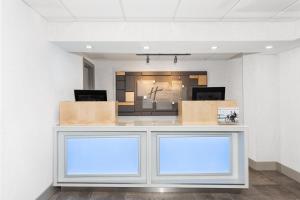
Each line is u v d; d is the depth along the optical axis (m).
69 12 3.33
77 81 5.11
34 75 3.20
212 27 3.78
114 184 3.80
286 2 3.05
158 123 4.09
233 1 3.01
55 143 3.79
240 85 5.83
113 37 3.76
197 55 5.93
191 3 3.06
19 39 2.81
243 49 4.45
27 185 2.97
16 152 2.71
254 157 5.06
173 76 6.82
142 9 3.25
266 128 5.00
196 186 3.77
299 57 4.28
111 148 3.87
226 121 3.91
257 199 3.58
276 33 3.79
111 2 3.01
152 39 3.76
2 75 2.44
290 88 4.58
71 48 4.25
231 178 3.89
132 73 6.78
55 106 3.94
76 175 3.83
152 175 3.85
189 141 3.87
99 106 4.03
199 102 3.98
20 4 2.84
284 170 4.73
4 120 2.47
